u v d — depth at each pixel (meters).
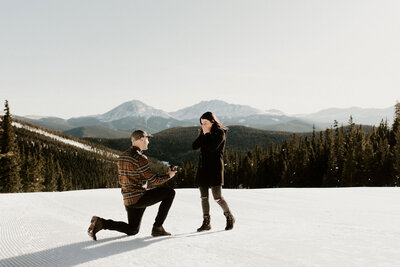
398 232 3.98
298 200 8.59
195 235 3.90
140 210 3.87
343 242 3.42
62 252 3.05
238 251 3.04
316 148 70.56
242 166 83.00
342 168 59.94
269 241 3.49
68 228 4.49
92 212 6.52
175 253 2.97
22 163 61.22
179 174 88.44
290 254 2.92
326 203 7.83
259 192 11.26
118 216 6.00
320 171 63.59
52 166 90.00
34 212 6.29
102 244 3.39
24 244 3.43
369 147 55.47
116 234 4.06
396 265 2.56
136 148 3.80
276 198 9.15
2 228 4.41
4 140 42.00
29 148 169.25
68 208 7.12
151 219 5.64
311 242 3.43
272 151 81.94
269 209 6.82
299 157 65.44
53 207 7.25
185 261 2.70
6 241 3.58
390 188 12.94
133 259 2.77
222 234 3.94
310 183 63.44
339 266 2.54
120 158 3.78
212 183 4.24
